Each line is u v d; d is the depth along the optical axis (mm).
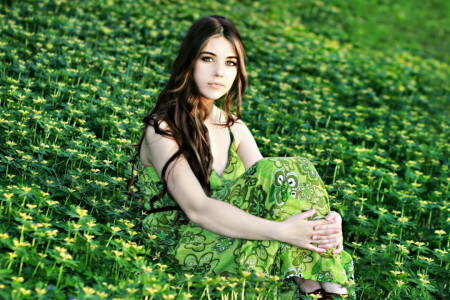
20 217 2777
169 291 2455
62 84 4832
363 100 7184
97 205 3266
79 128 4055
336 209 3932
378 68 8680
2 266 2496
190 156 2789
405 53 11023
